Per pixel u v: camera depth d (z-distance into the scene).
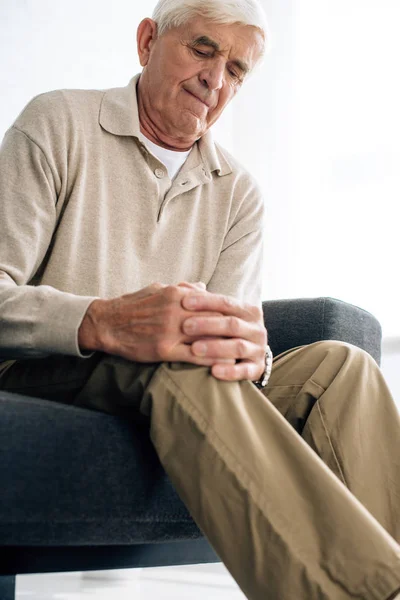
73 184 1.40
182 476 0.92
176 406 0.95
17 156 1.35
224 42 1.44
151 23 1.54
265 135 3.15
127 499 0.96
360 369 1.16
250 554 0.86
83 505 0.91
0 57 2.97
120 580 1.91
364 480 1.08
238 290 1.52
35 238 1.30
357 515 0.85
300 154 3.09
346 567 0.83
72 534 0.91
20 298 1.09
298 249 3.05
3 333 1.09
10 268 1.24
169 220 1.49
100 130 1.45
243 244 1.58
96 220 1.39
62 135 1.39
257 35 1.48
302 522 0.85
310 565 0.84
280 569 0.85
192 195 1.54
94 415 0.96
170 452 0.94
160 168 1.49
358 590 0.82
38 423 0.89
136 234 1.45
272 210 3.10
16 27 3.00
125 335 1.03
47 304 1.07
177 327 1.00
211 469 0.90
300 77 3.11
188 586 2.04
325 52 3.09
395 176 2.93
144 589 2.00
